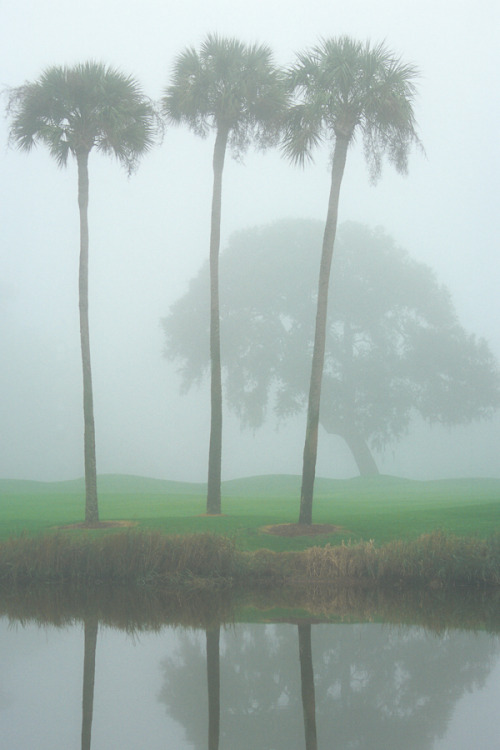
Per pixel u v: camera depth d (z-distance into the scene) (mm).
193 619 14789
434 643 12477
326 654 11836
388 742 7828
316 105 21891
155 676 10688
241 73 25938
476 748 7586
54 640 13078
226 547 18672
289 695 9703
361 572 18234
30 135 25359
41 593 17578
